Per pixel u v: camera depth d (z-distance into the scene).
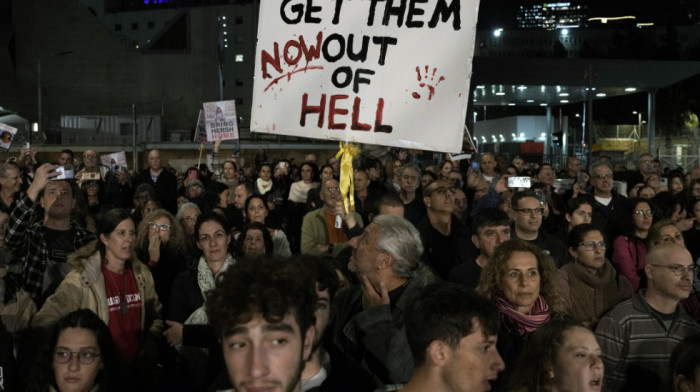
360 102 5.37
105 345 4.29
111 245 5.30
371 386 3.45
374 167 11.10
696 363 3.85
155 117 47.28
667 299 4.59
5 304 5.12
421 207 9.38
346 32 5.39
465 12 5.27
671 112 57.91
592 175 9.12
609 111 71.12
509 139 60.91
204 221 5.69
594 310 5.46
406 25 5.33
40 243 6.00
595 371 3.54
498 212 5.54
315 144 36.31
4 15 62.91
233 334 2.10
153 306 5.68
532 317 4.51
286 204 10.99
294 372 2.12
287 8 5.45
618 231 7.15
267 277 2.17
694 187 10.45
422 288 3.08
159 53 66.00
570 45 74.50
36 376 4.29
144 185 10.12
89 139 46.78
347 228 5.96
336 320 4.38
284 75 5.45
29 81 63.31
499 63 35.78
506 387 3.72
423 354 2.94
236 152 17.09
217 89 68.94
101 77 64.44
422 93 5.32
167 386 5.56
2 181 7.02
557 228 8.90
